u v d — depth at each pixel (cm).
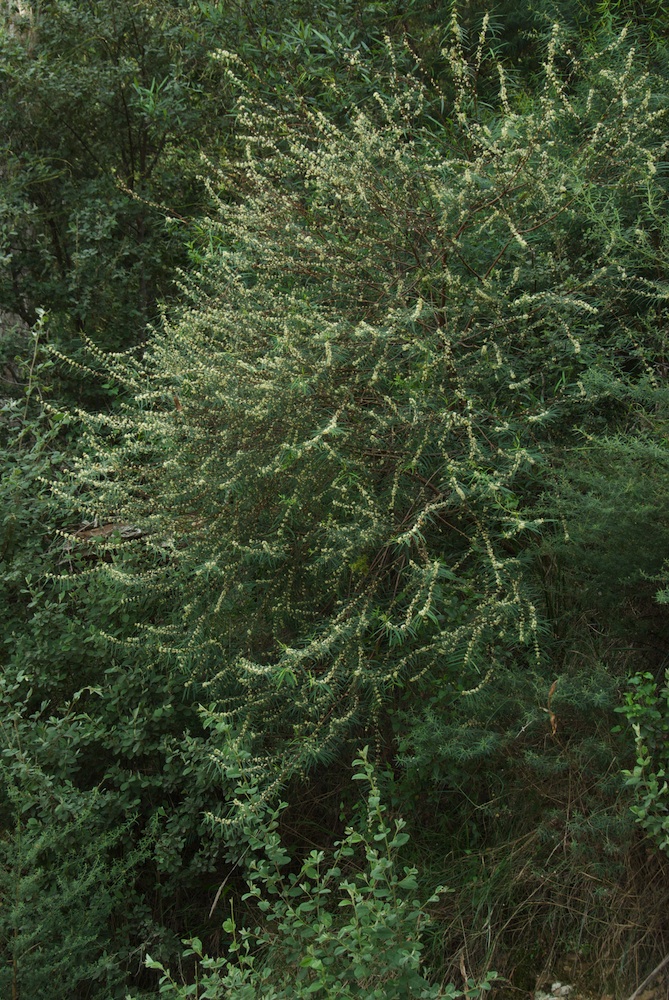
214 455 333
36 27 593
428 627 310
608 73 355
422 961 267
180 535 342
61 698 378
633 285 342
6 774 319
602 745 261
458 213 354
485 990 253
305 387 313
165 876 349
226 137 579
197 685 342
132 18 577
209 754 316
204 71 582
